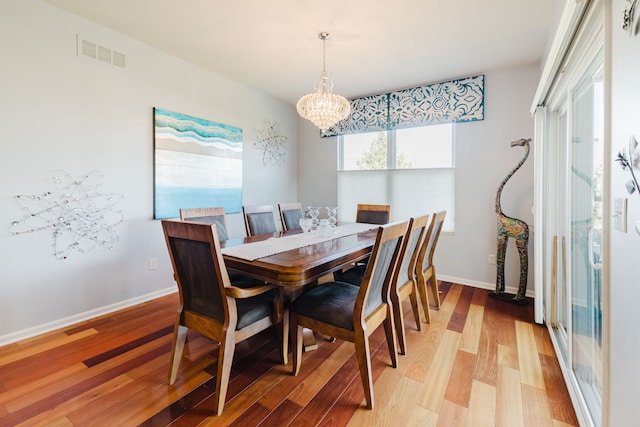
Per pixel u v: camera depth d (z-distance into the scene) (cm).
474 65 326
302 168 493
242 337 161
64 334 231
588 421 136
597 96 152
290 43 284
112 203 273
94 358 199
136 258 293
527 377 182
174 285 328
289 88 411
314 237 253
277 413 152
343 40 276
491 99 341
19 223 221
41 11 227
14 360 195
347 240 238
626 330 92
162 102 308
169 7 231
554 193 241
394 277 206
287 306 194
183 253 164
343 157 457
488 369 190
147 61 294
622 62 93
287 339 195
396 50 294
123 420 146
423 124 382
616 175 99
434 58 310
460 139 362
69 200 246
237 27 258
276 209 457
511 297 311
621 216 95
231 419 148
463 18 240
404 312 281
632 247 88
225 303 153
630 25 86
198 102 342
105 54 263
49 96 233
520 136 328
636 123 83
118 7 233
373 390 170
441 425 145
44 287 234
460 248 366
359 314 158
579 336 175
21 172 221
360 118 429
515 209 332
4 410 151
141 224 296
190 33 270
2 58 211
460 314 276
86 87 253
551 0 217
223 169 373
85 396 162
